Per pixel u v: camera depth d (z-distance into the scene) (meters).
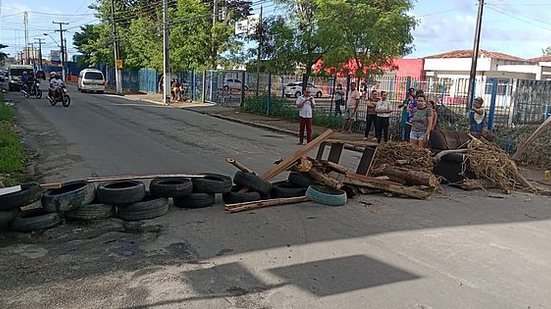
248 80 28.48
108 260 5.26
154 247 5.69
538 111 14.84
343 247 5.86
